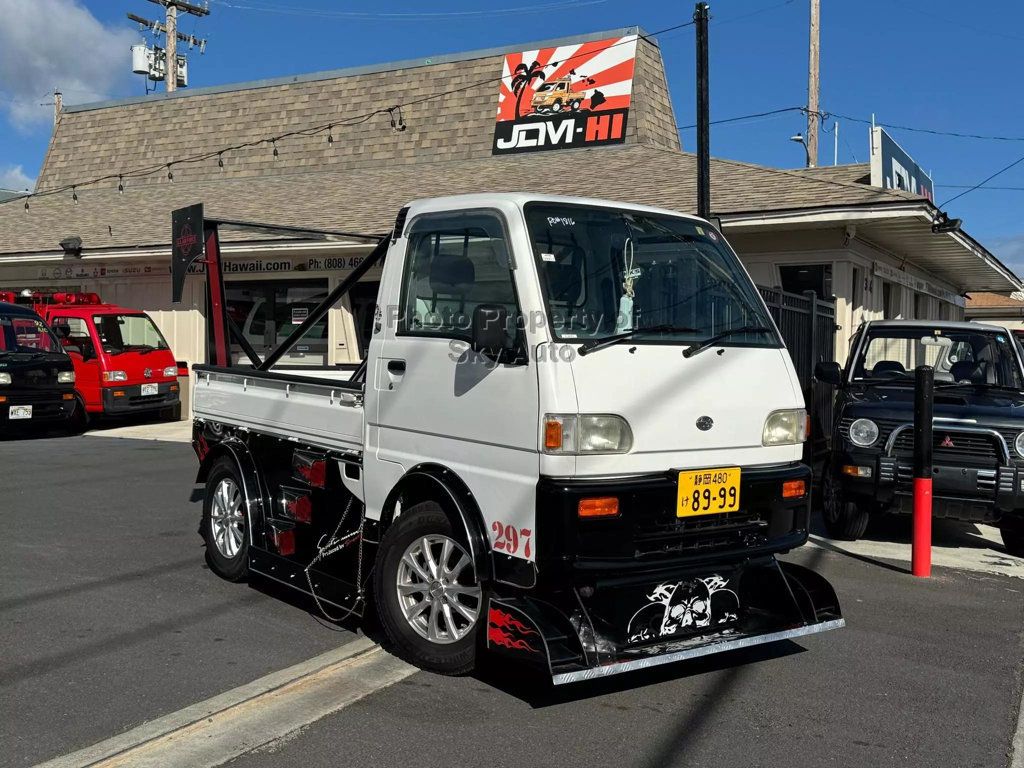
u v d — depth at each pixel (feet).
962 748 13.73
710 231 17.70
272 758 12.83
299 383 19.56
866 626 19.48
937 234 45.14
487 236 15.55
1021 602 21.53
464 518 14.98
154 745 13.10
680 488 14.71
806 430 16.88
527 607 14.35
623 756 13.15
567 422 13.89
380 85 65.67
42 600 19.95
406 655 16.30
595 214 15.98
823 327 38.55
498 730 13.89
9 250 64.18
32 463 39.83
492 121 60.64
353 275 20.13
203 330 62.75
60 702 14.55
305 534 19.51
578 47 57.72
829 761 13.20
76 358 52.65
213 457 22.86
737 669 16.81
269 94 70.49
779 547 15.96
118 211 69.10
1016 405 25.84
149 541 25.52
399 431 16.69
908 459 25.59
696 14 33.40
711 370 15.56
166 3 105.50
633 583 14.96
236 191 66.39
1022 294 84.02
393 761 12.81
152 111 75.92
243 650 17.07
